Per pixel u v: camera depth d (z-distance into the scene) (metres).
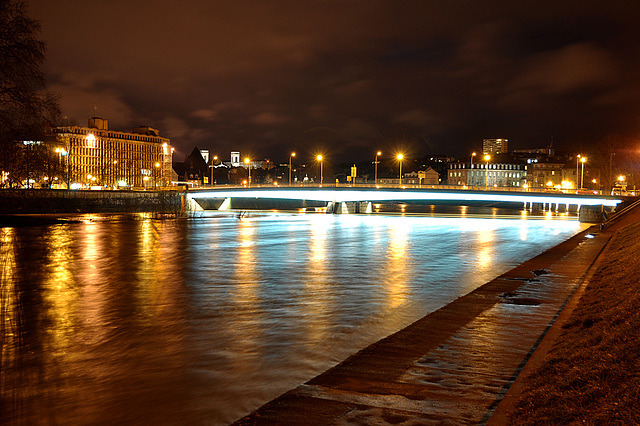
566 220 125.69
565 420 10.36
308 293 33.06
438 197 122.25
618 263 32.44
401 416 12.44
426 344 19.00
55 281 37.78
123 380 16.59
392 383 14.85
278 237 75.75
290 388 15.67
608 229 80.00
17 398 15.08
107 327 24.12
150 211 137.25
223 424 13.12
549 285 33.16
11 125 68.19
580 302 24.19
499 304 26.84
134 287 35.28
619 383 11.11
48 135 75.38
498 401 13.28
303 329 23.56
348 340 21.58
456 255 54.62
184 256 53.00
